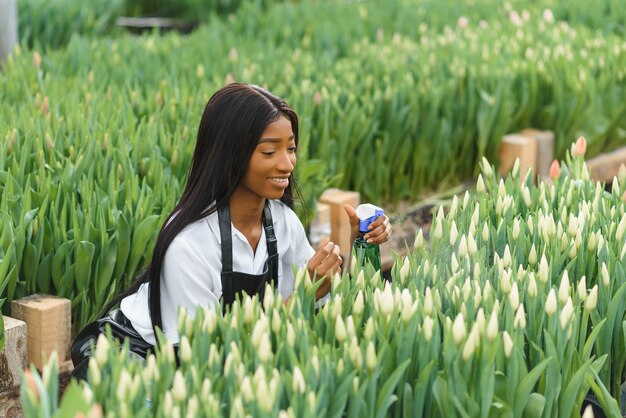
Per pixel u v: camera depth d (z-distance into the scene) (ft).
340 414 8.95
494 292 11.12
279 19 34.09
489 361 9.34
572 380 9.88
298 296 10.61
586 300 10.67
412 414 9.55
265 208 12.21
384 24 34.65
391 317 10.02
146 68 25.39
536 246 12.73
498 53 27.68
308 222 19.99
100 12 37.86
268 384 8.82
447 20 35.24
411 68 26.20
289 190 12.73
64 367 15.06
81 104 20.70
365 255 12.43
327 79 24.20
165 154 18.79
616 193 14.84
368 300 10.78
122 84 24.53
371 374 9.22
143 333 11.72
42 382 8.81
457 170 25.55
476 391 9.55
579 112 26.35
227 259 11.70
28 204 15.33
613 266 11.98
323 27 32.17
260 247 12.11
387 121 23.52
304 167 19.74
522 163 25.30
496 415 9.45
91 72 23.82
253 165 11.36
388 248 22.43
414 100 23.61
